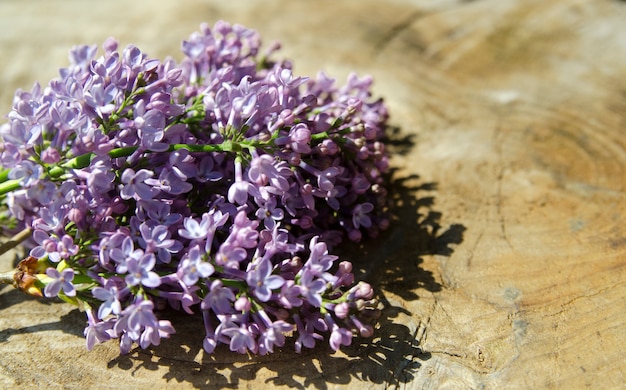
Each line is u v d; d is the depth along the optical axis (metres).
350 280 0.31
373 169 0.37
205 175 0.33
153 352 0.32
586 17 0.53
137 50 0.33
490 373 0.31
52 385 0.31
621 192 0.39
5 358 0.32
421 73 0.49
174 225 0.32
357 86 0.39
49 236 0.32
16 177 0.31
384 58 0.50
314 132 0.34
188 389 0.31
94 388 0.31
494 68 0.49
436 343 0.33
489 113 0.45
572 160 0.42
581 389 0.31
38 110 0.31
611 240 0.37
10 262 0.37
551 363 0.31
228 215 0.32
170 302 0.32
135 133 0.32
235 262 0.30
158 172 0.33
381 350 0.32
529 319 0.33
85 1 0.56
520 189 0.40
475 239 0.37
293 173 0.34
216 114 0.33
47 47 0.50
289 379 0.31
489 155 0.42
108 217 0.31
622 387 0.30
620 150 0.42
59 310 0.35
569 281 0.35
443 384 0.31
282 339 0.31
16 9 0.55
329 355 0.32
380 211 0.37
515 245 0.37
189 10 0.54
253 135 0.33
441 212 0.39
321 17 0.54
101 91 0.32
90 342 0.31
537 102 0.46
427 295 0.35
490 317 0.33
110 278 0.30
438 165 0.42
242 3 0.56
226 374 0.31
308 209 0.34
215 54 0.37
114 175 0.31
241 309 0.30
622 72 0.48
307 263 0.30
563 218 0.38
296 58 0.49
